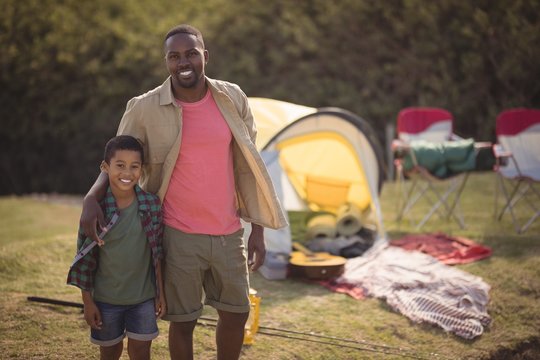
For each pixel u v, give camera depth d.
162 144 3.19
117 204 3.17
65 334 4.32
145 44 12.07
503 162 7.44
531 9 10.48
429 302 5.05
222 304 3.35
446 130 8.29
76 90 12.34
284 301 5.20
